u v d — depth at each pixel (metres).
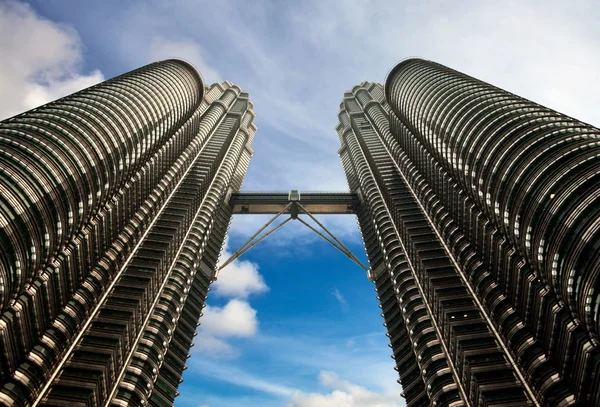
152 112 105.50
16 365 57.81
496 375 68.88
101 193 78.69
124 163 89.12
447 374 78.69
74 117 80.81
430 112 111.38
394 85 141.12
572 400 55.62
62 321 68.44
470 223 93.00
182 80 130.00
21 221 55.06
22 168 60.62
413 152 139.88
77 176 69.75
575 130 68.69
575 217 52.69
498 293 77.62
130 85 108.88
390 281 120.25
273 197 174.00
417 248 107.44
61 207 64.25
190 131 155.00
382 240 129.50
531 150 68.44
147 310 90.75
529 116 79.50
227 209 167.62
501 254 77.00
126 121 92.31
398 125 157.75
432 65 134.88
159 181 126.75
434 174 118.19
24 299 58.94
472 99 98.38
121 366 76.56
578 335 54.91
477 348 74.19
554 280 55.78
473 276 86.81
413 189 137.38
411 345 97.62
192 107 136.38
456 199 101.50
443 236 107.62
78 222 70.44
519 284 70.19
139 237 106.06
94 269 83.56
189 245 121.06
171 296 99.06
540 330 63.97
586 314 49.59
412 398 88.19
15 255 53.03
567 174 58.12
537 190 61.19
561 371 58.66
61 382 64.81
